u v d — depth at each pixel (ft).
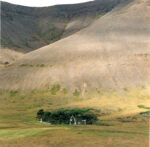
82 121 242.58
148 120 265.54
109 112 310.86
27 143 136.87
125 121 261.03
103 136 158.81
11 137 150.51
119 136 160.04
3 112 332.80
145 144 139.33
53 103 394.32
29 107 377.71
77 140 146.10
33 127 191.42
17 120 254.47
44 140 144.66
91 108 326.03
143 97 386.52
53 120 245.65
